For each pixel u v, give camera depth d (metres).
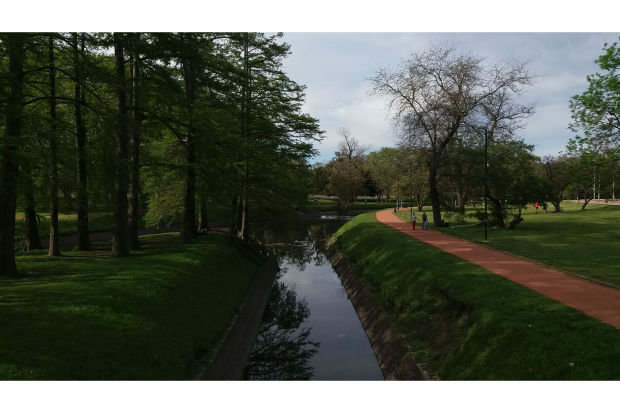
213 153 19.31
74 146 18.95
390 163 84.06
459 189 33.75
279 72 28.02
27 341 8.55
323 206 85.81
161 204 28.47
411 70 32.25
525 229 30.05
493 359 9.34
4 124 16.30
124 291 12.54
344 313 19.48
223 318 15.23
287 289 24.75
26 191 15.05
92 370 8.38
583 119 25.38
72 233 31.25
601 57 24.25
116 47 16.95
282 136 29.36
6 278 13.57
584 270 14.77
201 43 18.31
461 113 31.56
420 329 13.02
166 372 9.91
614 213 45.09
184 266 17.22
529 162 32.25
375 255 23.86
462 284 13.88
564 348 8.58
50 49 16.03
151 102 19.94
